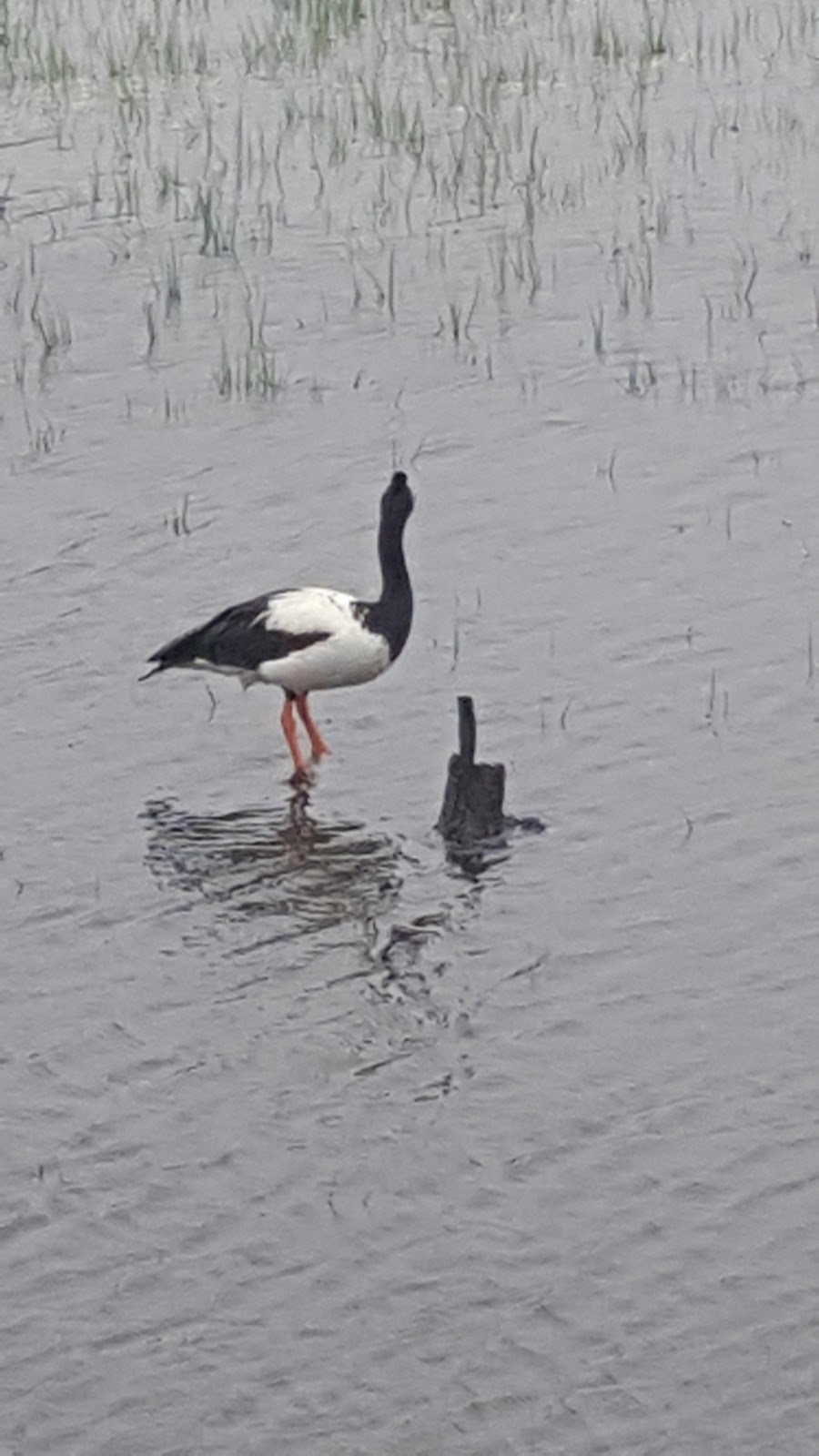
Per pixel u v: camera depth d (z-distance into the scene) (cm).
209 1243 1311
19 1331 1253
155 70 3272
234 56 3328
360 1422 1186
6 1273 1295
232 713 1886
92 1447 1180
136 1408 1202
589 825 1702
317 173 2958
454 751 1812
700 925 1580
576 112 3084
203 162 2997
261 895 1642
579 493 2203
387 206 2853
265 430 2358
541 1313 1248
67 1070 1464
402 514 1794
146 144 3061
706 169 2897
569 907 1608
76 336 2577
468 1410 1190
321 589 1844
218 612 1959
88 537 2167
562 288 2622
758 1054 1445
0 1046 1489
